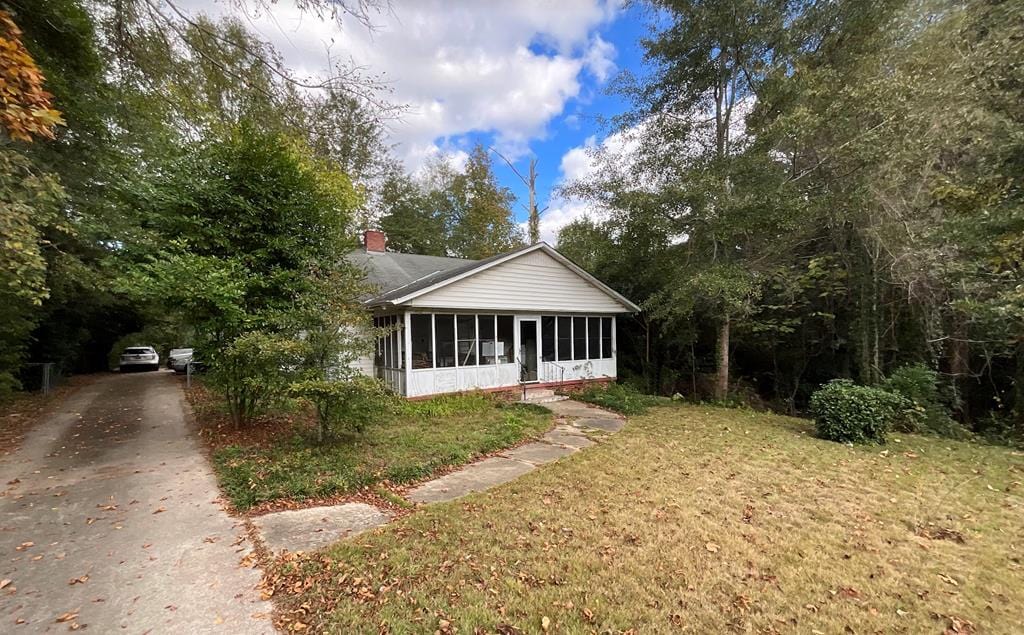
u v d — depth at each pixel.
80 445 7.19
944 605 3.05
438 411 9.84
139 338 34.34
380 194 26.58
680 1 11.30
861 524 4.36
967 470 6.29
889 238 9.98
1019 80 7.40
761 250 12.53
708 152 12.43
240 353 6.52
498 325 12.80
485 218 29.16
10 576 3.28
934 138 8.59
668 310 12.52
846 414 7.92
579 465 6.20
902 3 9.94
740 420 9.90
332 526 4.20
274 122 5.62
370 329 7.05
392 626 2.69
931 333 10.52
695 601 3.01
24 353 12.59
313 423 8.50
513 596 3.02
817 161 11.10
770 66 11.41
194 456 6.52
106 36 5.19
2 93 3.29
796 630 2.74
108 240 9.88
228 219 7.87
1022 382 10.17
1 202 4.66
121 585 3.17
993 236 7.42
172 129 7.50
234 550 3.70
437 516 4.37
